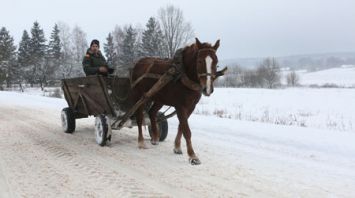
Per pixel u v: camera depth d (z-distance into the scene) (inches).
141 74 324.5
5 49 2415.1
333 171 251.1
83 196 207.6
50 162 280.8
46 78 2300.7
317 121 579.5
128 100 349.7
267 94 1179.3
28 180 236.2
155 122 338.3
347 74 4165.8
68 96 410.0
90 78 344.8
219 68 404.5
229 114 641.0
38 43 2989.7
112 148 329.1
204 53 253.4
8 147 333.4
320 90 1412.4
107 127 330.3
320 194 208.7
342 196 205.9
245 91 1316.4
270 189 217.3
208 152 307.3
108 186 224.4
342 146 305.9
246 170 255.3
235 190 216.1
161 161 283.1
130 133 399.9
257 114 656.4
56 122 486.9
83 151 317.4
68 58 2490.2
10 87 2347.4
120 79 346.0
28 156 299.6
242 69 2375.7
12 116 552.7
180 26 1989.4
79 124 465.7
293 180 233.0
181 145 338.6
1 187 223.0
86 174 249.3
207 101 952.9
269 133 362.6
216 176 242.8
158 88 289.0
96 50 374.0
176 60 279.3
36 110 629.0
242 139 356.2
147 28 2074.3
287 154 297.7
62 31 2893.7
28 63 2367.1
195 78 268.7
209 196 206.8
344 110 757.9
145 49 2063.2
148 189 218.7
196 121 448.8
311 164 268.1
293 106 834.2
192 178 239.3
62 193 212.5
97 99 348.2
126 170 258.8
